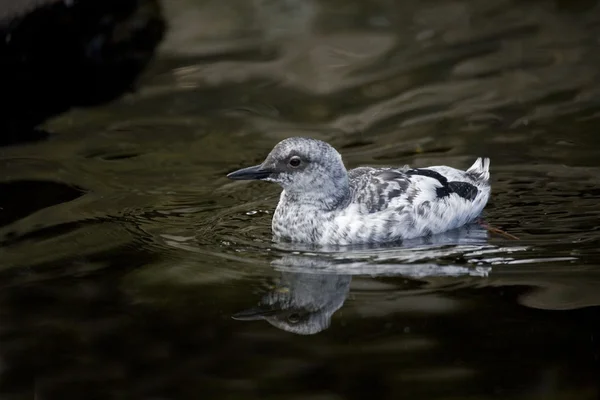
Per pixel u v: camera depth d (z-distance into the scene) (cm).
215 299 1176
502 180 1562
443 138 1758
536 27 2242
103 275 1251
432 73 2053
